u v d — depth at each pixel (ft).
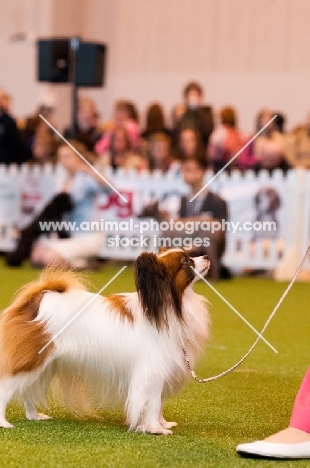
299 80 56.49
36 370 15.29
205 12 58.44
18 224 44.75
